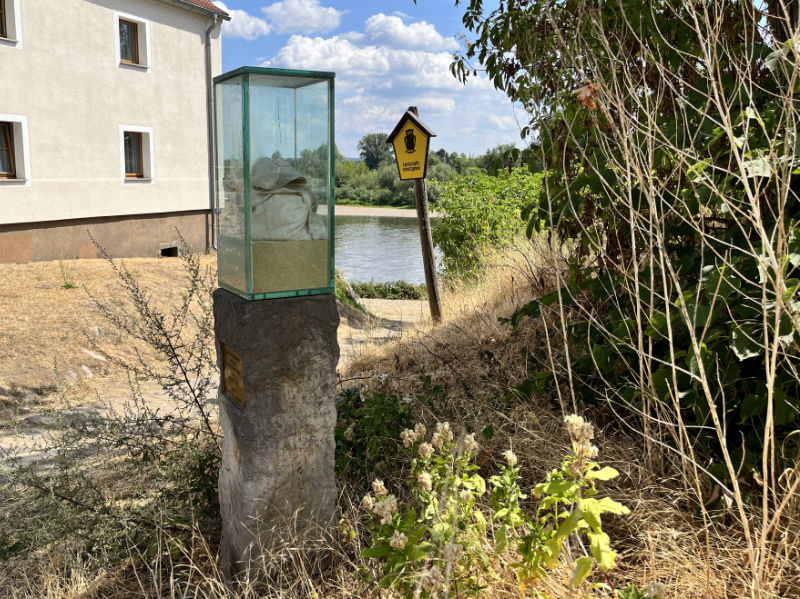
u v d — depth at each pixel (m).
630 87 2.65
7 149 12.82
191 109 17.42
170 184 16.88
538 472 3.10
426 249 7.29
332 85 2.65
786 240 2.30
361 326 10.56
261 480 2.67
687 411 2.94
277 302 2.62
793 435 2.59
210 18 17.73
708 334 2.60
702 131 2.80
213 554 3.07
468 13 4.48
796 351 2.52
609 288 3.17
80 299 9.26
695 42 3.23
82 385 7.16
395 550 2.09
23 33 12.69
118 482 3.94
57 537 3.21
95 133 14.48
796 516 2.35
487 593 2.13
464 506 2.17
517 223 12.16
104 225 14.97
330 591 2.62
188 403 3.94
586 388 3.44
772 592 2.07
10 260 12.73
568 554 2.23
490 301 6.38
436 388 3.93
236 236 2.67
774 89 2.94
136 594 2.85
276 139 2.57
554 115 3.43
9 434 5.50
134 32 15.73
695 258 2.99
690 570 2.26
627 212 3.29
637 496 2.67
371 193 87.50
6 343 7.66
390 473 3.31
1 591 3.00
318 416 2.76
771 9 3.11
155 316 4.00
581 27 3.21
